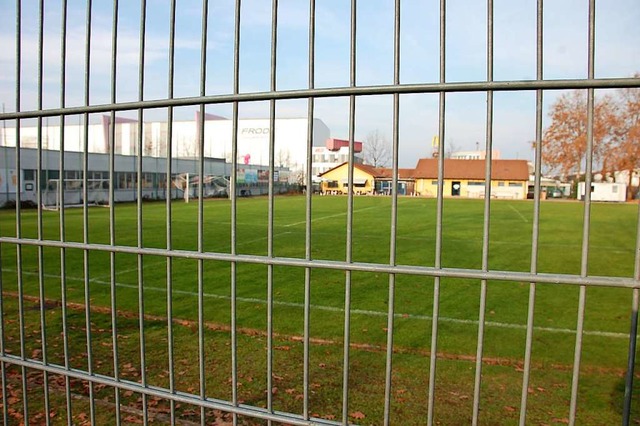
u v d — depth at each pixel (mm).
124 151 55719
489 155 1903
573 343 5949
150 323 6660
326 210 31359
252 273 10227
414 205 38000
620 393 4531
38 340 5930
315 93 2092
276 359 5344
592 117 1768
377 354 5500
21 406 4156
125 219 22484
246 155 58094
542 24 1812
